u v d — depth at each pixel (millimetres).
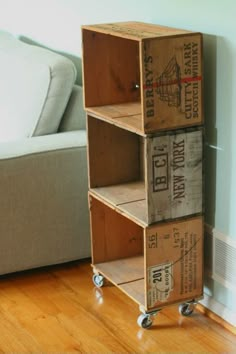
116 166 2668
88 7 2984
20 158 2635
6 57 3119
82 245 2859
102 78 2555
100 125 2586
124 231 2752
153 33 2209
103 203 2668
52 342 2354
